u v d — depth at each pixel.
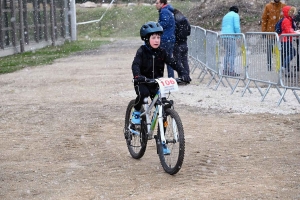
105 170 9.66
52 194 8.43
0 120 14.37
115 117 14.31
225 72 17.83
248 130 12.35
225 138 11.69
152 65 9.59
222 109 14.83
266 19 21.84
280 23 20.55
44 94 18.81
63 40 54.78
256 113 14.13
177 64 9.46
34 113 15.20
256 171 9.31
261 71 15.95
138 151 10.33
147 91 9.54
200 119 13.67
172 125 9.22
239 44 16.91
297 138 11.55
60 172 9.59
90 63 30.66
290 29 20.38
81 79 22.94
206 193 8.21
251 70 16.52
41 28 48.00
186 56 19.84
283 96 15.02
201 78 21.88
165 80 9.13
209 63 19.56
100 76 23.89
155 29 9.39
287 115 13.80
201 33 21.27
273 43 15.14
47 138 12.21
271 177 8.96
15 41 40.03
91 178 9.20
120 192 8.41
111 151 10.98
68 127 13.27
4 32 38.72
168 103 9.35
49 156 10.71
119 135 12.34
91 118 14.27
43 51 42.12
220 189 8.39
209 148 10.89
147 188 8.58
